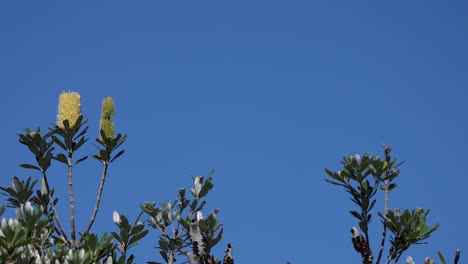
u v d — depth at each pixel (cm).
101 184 529
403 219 522
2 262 409
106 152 530
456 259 420
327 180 546
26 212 441
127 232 493
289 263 403
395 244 529
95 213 521
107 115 550
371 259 489
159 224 562
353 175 538
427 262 434
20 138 520
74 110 532
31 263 421
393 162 542
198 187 549
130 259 491
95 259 461
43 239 470
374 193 538
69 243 501
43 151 523
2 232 414
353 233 491
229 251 386
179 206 556
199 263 377
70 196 521
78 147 533
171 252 548
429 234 524
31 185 526
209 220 389
